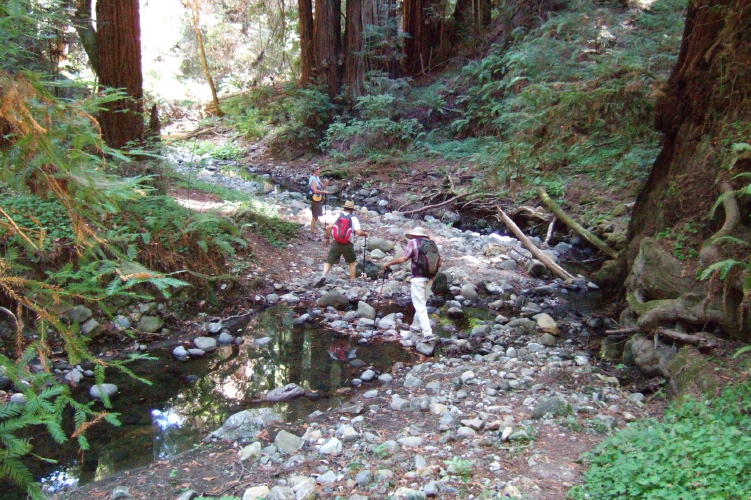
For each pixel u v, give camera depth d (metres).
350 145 22.17
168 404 6.05
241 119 26.59
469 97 20.91
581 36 17.98
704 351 5.89
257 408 5.97
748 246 5.67
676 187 7.61
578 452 4.54
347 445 4.96
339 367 7.11
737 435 3.96
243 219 11.31
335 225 10.02
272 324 8.48
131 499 4.20
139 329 7.74
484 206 15.86
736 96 7.21
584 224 13.67
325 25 23.38
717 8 7.42
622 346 7.52
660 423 4.80
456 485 4.09
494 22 24.83
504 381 6.28
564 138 9.65
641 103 8.73
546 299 9.85
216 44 32.81
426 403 5.79
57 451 5.08
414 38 25.98
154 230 7.44
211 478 4.48
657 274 6.87
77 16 9.12
